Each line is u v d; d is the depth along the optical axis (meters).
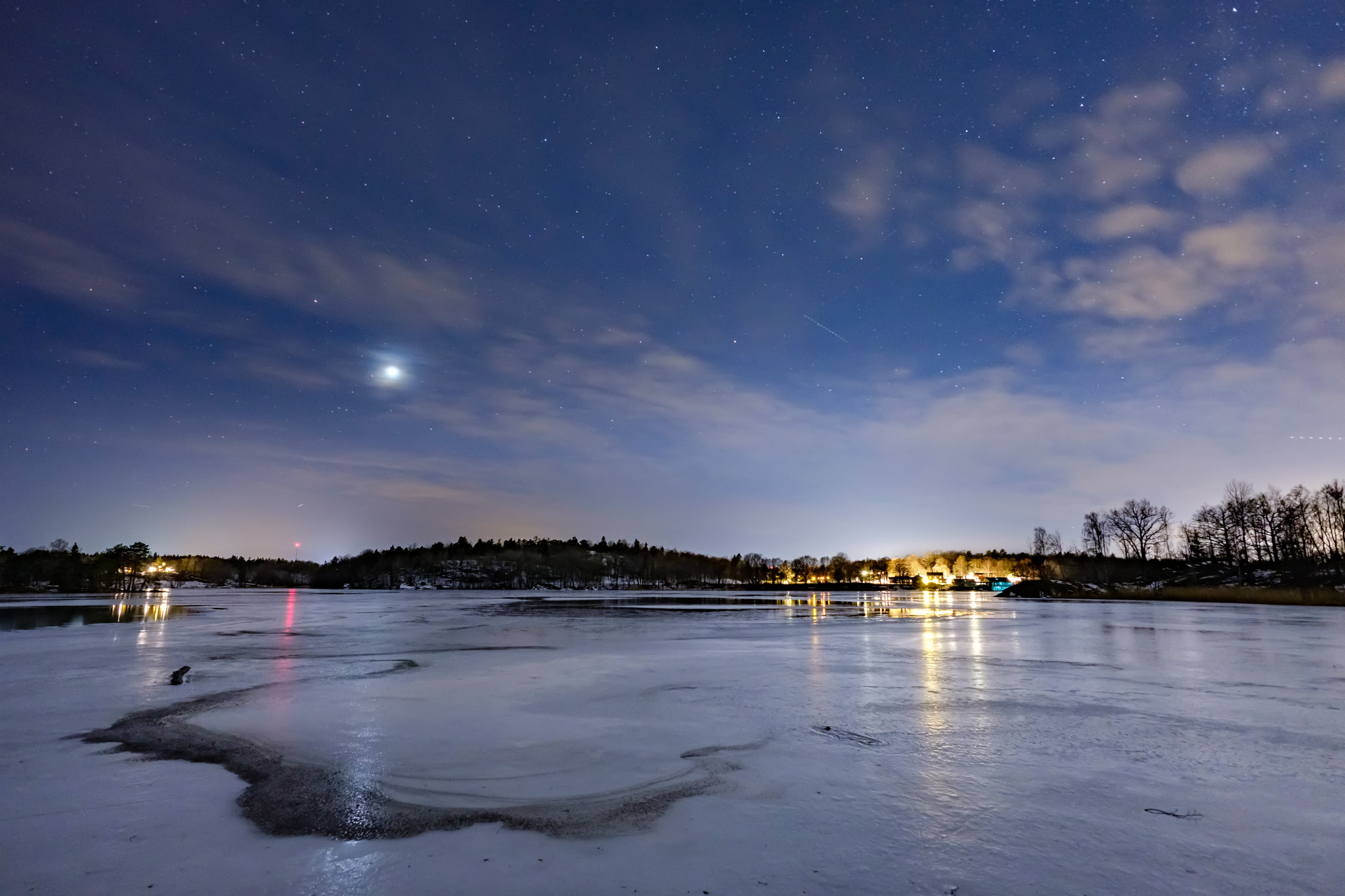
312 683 13.45
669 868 4.98
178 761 7.86
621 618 36.47
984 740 8.73
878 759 7.86
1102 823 5.85
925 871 4.91
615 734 9.08
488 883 4.74
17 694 12.16
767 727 9.46
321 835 5.63
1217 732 9.14
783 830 5.70
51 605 49.66
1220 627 29.08
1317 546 82.56
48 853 5.25
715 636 24.47
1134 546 110.19
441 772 7.38
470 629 27.97
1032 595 78.19
